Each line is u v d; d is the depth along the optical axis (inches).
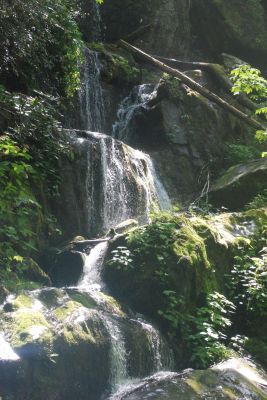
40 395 179.9
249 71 325.7
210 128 478.9
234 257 295.9
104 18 591.2
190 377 215.9
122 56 543.5
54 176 302.2
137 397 197.8
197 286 264.5
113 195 350.6
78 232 312.5
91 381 199.3
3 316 191.6
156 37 608.7
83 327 204.4
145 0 604.4
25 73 349.4
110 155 357.4
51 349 185.3
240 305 287.9
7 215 240.7
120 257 263.4
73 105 439.2
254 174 409.7
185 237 273.4
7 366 173.0
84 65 474.3
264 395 215.6
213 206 416.8
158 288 255.3
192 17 657.0
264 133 350.0
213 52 653.3
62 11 370.6
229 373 224.1
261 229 323.0
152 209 378.6
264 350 265.4
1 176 231.8
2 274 225.5
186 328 252.2
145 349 225.8
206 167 463.8
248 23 647.8
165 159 452.8
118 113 500.7
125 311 243.9
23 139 287.0
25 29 326.3
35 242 274.8
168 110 473.1
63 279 274.4
